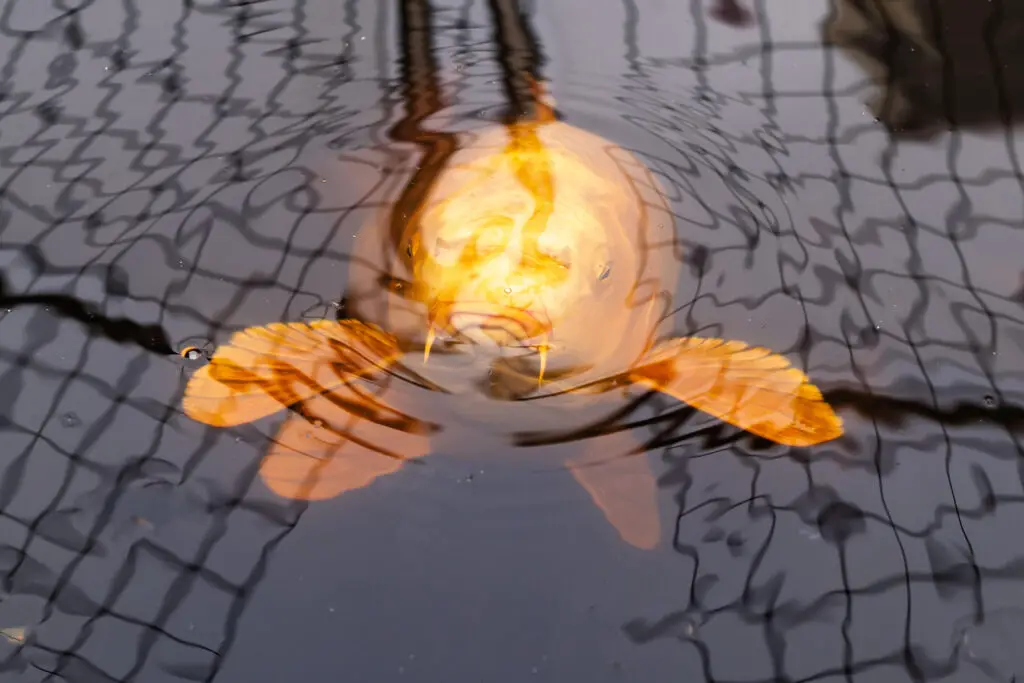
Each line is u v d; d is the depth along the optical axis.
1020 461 0.85
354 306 0.89
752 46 1.04
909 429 0.86
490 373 0.86
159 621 0.81
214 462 0.85
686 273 0.91
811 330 0.89
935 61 1.03
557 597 0.81
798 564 0.82
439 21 1.06
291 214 0.93
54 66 1.01
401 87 1.00
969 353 0.88
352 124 0.98
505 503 0.84
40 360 0.88
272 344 0.89
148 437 0.85
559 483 0.84
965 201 0.95
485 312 0.85
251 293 0.90
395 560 0.82
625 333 0.88
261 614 0.81
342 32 1.04
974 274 0.91
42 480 0.84
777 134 0.98
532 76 1.01
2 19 1.05
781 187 0.95
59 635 0.80
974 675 0.79
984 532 0.83
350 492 0.84
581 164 0.90
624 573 0.82
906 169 0.96
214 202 0.94
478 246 0.86
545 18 1.06
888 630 0.80
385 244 0.90
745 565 0.82
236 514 0.83
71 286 0.90
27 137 0.97
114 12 1.05
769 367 0.88
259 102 0.99
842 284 0.91
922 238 0.93
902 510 0.83
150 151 0.96
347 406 0.87
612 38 1.04
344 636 0.80
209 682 0.79
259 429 0.86
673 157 0.96
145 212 0.93
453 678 0.79
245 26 1.05
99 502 0.84
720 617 0.81
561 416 0.86
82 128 0.98
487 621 0.81
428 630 0.81
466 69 1.01
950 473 0.84
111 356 0.88
